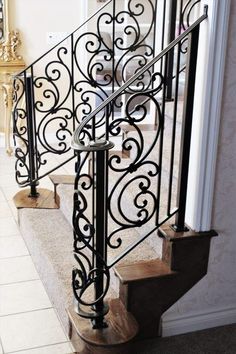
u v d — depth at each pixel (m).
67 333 2.42
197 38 2.11
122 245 2.56
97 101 5.40
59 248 2.87
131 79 2.12
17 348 2.35
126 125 3.55
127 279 2.23
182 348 2.37
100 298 2.16
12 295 2.76
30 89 3.38
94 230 2.13
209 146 2.20
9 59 5.14
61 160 4.99
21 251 3.24
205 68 2.12
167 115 3.09
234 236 2.41
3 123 5.48
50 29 5.28
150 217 2.30
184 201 2.31
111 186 2.91
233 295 2.53
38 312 2.62
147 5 5.19
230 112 2.20
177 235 2.30
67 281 2.53
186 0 4.13
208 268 2.41
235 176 2.30
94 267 2.19
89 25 5.23
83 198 2.05
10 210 3.83
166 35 3.62
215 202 2.31
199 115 2.20
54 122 5.58
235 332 2.50
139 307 2.32
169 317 2.43
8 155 5.20
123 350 2.14
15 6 5.12
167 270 2.32
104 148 1.97
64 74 5.46
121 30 5.23
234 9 2.06
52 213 3.35
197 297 2.45
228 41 2.10
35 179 3.53
